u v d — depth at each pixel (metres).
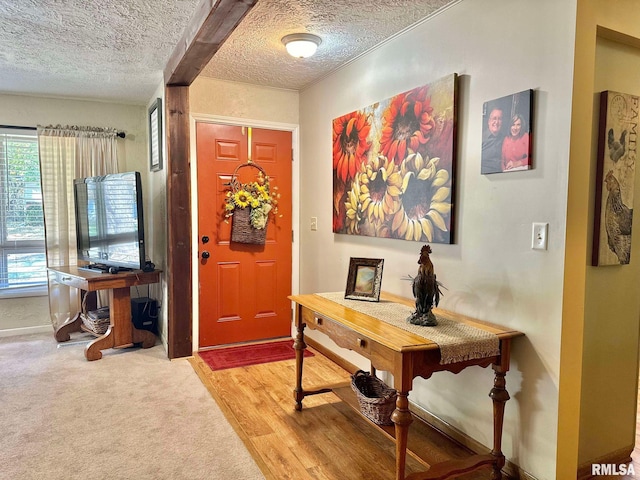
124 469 2.03
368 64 3.00
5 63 3.17
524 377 1.94
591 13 1.74
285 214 4.09
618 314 2.08
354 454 2.20
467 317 2.22
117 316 3.60
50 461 2.08
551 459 1.83
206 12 2.08
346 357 3.33
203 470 2.03
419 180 2.50
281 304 4.13
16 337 4.04
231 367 3.37
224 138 3.78
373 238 2.99
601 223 1.93
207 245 3.78
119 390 2.90
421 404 2.62
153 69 3.35
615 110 1.93
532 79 1.88
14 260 4.11
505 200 2.02
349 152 3.18
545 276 1.84
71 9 2.27
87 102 4.27
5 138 4.02
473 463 1.90
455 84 2.25
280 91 3.94
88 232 3.98
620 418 2.14
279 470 2.05
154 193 4.08
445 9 2.33
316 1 2.25
